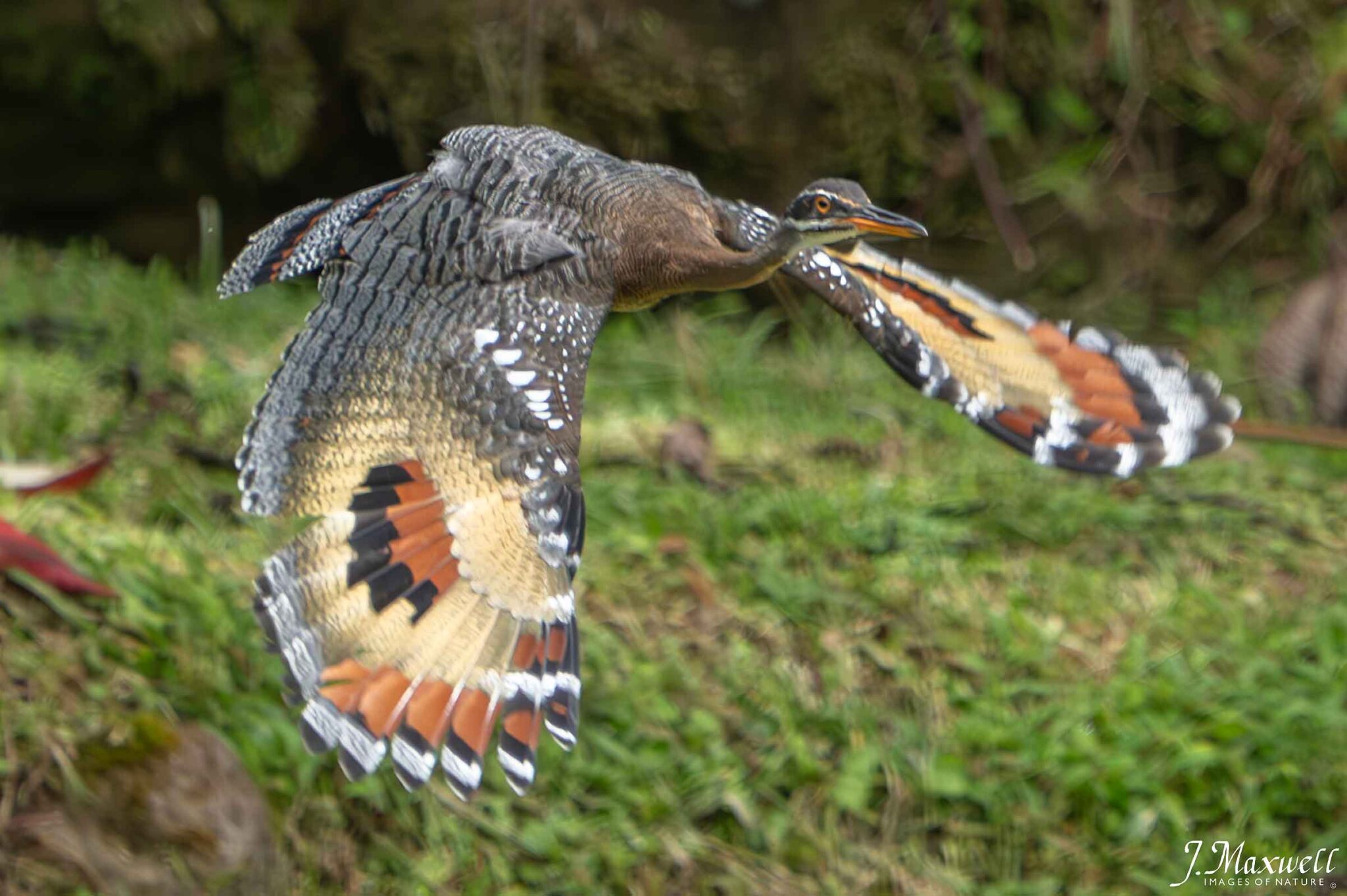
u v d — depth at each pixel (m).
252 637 9.53
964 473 13.01
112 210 16.42
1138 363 8.55
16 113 15.97
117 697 8.90
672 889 9.25
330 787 9.05
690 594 10.89
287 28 15.87
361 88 16.05
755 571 11.17
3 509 10.05
